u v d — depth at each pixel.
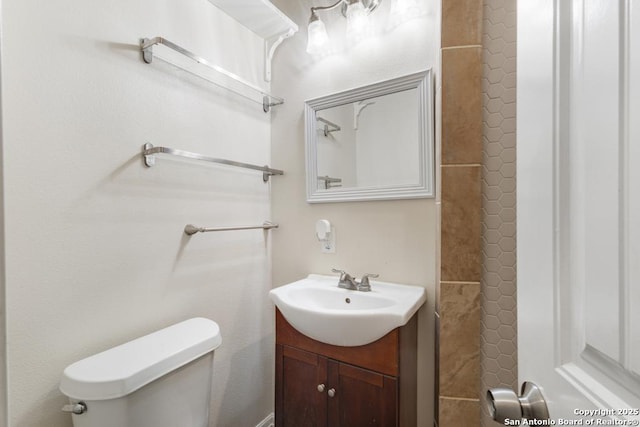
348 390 1.07
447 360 0.96
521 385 0.50
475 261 0.93
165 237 1.17
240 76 1.51
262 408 1.60
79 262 0.92
